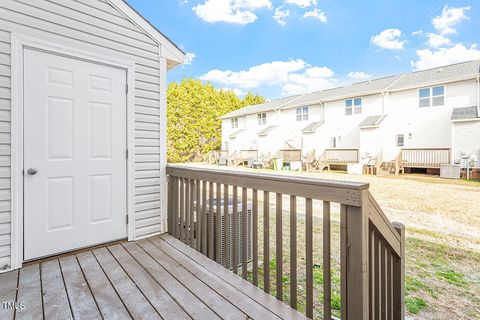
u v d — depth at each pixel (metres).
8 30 2.40
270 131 19.42
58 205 2.70
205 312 1.79
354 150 14.86
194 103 23.31
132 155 3.22
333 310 2.28
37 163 2.56
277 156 18.23
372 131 13.80
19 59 2.45
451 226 4.75
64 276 2.28
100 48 2.94
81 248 2.84
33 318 1.72
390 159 13.89
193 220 2.97
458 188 8.87
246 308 1.83
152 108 3.41
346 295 1.54
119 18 3.10
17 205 2.45
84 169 2.86
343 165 15.85
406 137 13.45
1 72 2.37
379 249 1.71
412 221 5.09
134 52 3.23
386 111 14.04
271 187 1.98
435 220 5.16
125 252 2.82
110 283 2.17
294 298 1.83
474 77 11.34
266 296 1.99
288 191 1.85
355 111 15.26
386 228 1.69
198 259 2.65
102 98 2.98
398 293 1.93
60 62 2.70
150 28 3.36
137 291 2.04
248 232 2.91
